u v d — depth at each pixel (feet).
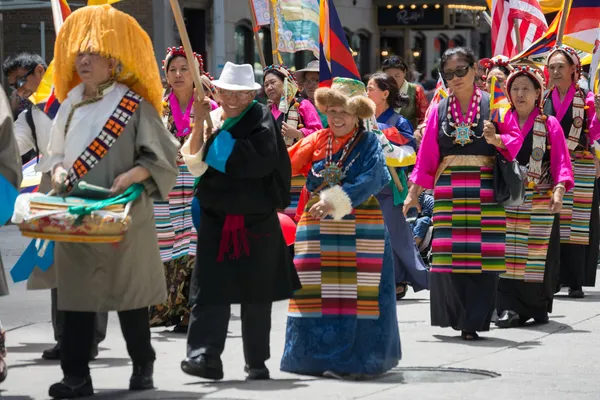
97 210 46.32
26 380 53.16
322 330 54.34
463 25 236.22
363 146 54.19
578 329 68.85
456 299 65.26
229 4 182.09
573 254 82.33
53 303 59.06
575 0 86.79
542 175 69.67
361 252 54.39
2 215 49.16
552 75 81.10
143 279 48.49
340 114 53.78
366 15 228.02
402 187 78.33
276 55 80.43
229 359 58.70
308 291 54.60
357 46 227.40
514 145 63.67
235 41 184.96
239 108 51.49
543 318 70.49
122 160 48.03
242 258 51.60
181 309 67.21
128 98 48.08
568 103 81.25
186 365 51.80
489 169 64.80
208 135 51.26
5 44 166.81
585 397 49.70
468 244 64.90
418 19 229.25
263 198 51.65
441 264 65.31
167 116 66.74
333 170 54.19
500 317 70.23
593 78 87.56
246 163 50.47
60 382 48.65
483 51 280.31
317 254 54.60
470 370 55.72
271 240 52.03
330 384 51.98
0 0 134.41
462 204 64.95
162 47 169.78
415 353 60.70
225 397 48.42
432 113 65.57
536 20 88.58
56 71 49.06
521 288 69.67
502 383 52.60
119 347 62.54
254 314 52.80
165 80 70.64
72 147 47.91
